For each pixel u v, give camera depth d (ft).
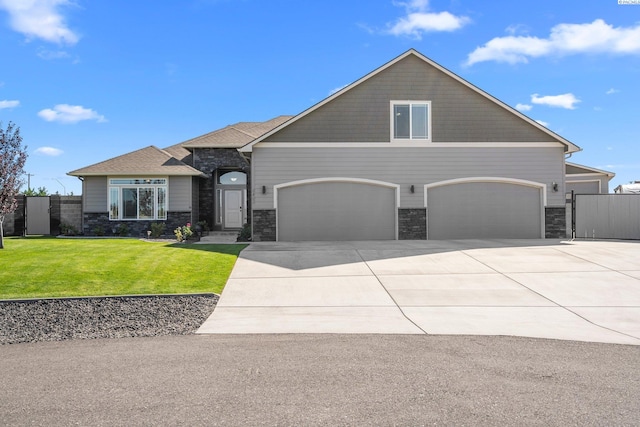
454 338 21.47
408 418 12.62
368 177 58.44
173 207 70.49
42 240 57.67
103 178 71.20
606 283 34.76
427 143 58.85
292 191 58.29
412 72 59.06
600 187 84.64
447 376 15.96
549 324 24.80
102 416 12.85
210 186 76.33
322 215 58.29
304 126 58.23
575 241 55.93
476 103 59.31
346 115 58.49
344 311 27.99
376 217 58.54
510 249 48.62
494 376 15.99
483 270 39.04
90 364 17.60
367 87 58.70
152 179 70.49
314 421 12.46
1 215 46.55
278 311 28.04
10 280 32.71
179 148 86.02
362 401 13.76
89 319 25.36
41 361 18.10
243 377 15.90
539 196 59.72
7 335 22.54
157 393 14.49
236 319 26.03
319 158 58.18
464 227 59.11
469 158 59.06
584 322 25.38
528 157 59.47
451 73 58.75
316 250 48.34
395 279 36.24
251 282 35.32
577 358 18.25
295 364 17.33
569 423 12.37
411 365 17.16
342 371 16.47
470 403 13.64
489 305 29.43
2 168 45.44
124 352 19.27
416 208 58.44
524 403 13.66
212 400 13.91
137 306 28.04
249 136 78.95
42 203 73.46
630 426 12.22
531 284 34.63
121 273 35.47
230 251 47.21
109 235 70.38
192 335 22.40
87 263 38.27
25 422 12.51
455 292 32.63
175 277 35.24
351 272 38.47
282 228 57.98
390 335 22.06
